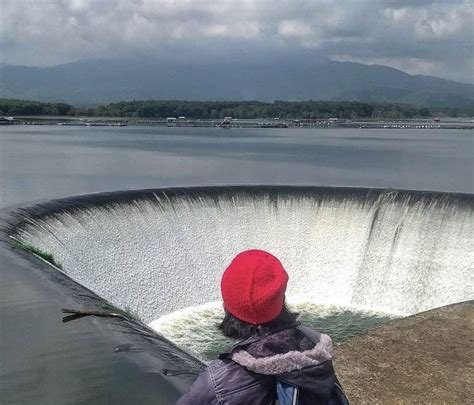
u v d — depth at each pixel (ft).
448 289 93.81
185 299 94.38
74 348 33.96
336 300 102.17
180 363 32.07
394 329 52.60
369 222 102.58
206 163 243.40
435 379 43.32
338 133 518.37
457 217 94.02
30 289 46.26
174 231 97.71
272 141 389.60
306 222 106.42
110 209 89.97
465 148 329.93
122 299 84.38
